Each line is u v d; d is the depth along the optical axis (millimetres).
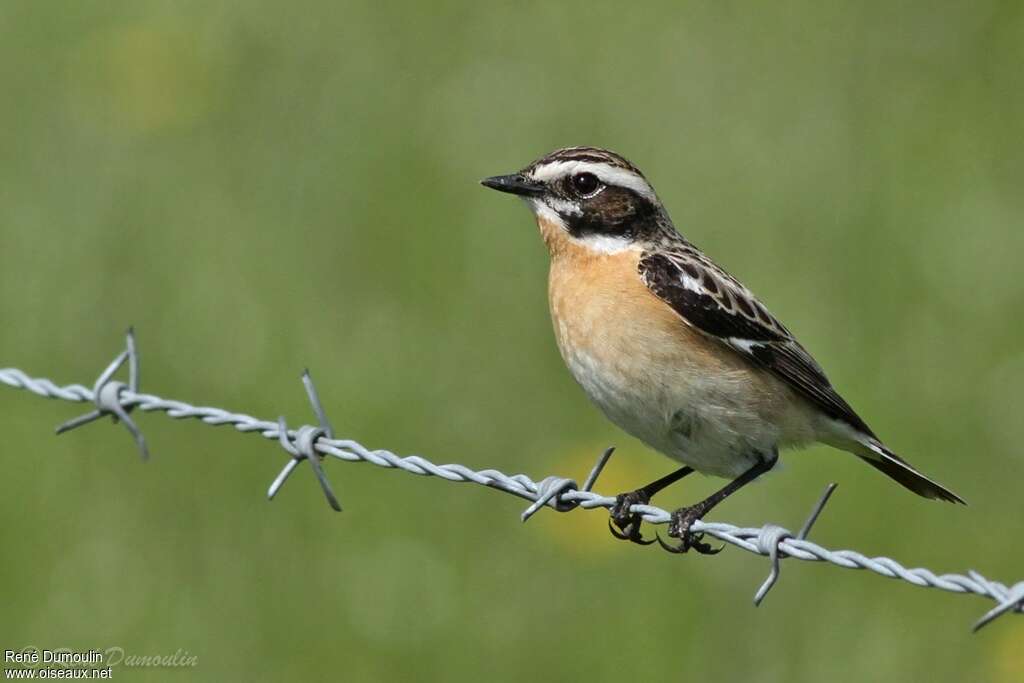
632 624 14562
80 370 17609
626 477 15672
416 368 17359
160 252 18969
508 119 19969
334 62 21125
